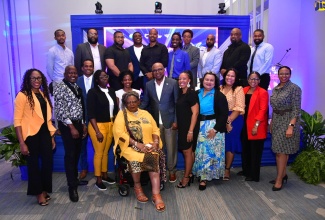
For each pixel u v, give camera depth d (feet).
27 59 22.30
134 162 9.27
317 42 17.57
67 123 9.18
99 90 10.13
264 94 10.76
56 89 9.32
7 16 20.94
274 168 13.01
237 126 11.11
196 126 10.23
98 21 16.98
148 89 10.79
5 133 11.68
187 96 10.03
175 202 9.57
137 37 13.43
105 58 12.61
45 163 9.20
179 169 12.91
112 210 9.04
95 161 10.44
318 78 17.35
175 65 12.95
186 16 17.17
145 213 8.84
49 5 22.26
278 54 20.42
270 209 9.05
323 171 11.13
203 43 17.39
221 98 10.06
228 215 8.69
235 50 13.01
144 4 22.88
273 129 10.46
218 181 11.44
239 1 21.50
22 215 8.78
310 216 8.59
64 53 13.23
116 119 9.78
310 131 12.56
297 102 9.88
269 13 20.08
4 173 12.72
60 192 10.50
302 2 19.71
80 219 8.50
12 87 21.20
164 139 11.01
